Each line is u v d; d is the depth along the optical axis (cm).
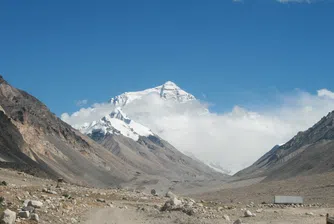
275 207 7925
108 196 8012
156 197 8700
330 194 12875
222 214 5856
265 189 17438
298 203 9462
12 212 4012
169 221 5200
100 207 6238
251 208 7400
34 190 6675
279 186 17238
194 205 6694
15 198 5156
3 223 3903
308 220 5559
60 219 4606
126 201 7656
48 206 5075
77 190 8231
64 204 5528
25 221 4166
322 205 8812
